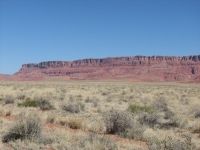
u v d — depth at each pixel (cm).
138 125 1407
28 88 6831
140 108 2164
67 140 1116
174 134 1387
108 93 5097
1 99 3077
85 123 1595
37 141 1084
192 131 1536
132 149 1023
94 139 1072
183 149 877
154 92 6262
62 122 1606
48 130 1338
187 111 2495
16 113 1984
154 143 930
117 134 1328
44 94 4562
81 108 2420
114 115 1376
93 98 3681
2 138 1141
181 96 4903
